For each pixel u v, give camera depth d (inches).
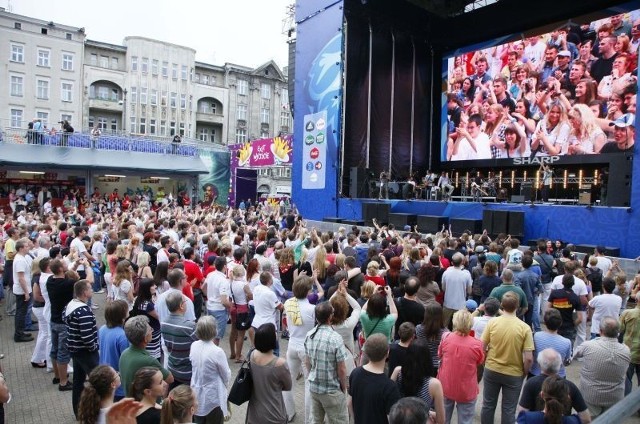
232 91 1964.8
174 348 182.9
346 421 162.7
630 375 214.5
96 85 1697.8
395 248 362.3
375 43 893.2
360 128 876.0
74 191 1162.0
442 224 710.5
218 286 272.5
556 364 144.9
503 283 240.2
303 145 893.8
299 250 357.7
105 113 1723.7
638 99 538.0
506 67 837.2
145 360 154.6
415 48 963.3
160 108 1795.0
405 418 97.0
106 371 127.2
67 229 500.1
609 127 689.0
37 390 242.7
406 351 148.3
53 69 1566.2
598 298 256.2
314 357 161.9
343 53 802.2
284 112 2122.3
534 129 789.9
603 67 697.6
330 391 159.3
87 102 1643.7
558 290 257.6
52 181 1171.3
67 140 1142.3
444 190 829.8
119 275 258.2
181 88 1843.0
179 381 181.9
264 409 150.4
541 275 347.6
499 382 180.7
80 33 1611.7
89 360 196.4
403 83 948.6
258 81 2036.2
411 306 211.5
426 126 994.7
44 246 356.2
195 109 1878.7
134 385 127.6
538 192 761.6
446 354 170.1
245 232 453.4
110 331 180.2
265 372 150.8
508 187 872.3
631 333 214.2
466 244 408.2
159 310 208.5
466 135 911.7
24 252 320.5
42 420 209.8
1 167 1061.8
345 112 849.5
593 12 723.4
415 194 847.7
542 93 779.4
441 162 967.0
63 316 237.6
